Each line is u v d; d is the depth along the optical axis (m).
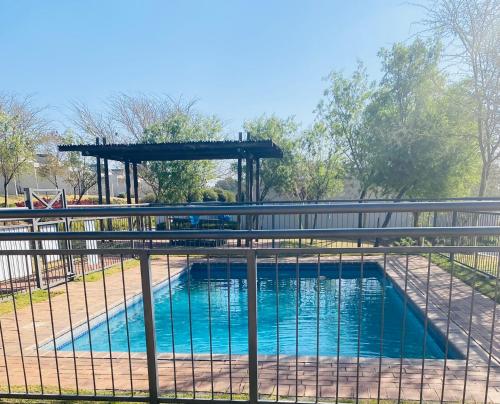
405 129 9.90
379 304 5.95
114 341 4.46
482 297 4.66
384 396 2.20
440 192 9.85
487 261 5.73
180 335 4.80
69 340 3.75
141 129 19.41
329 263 7.50
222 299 6.17
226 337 4.74
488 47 7.77
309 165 15.36
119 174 26.92
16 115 15.95
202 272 7.62
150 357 1.91
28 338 3.47
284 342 4.53
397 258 7.58
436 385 2.35
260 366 2.64
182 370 2.58
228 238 1.74
